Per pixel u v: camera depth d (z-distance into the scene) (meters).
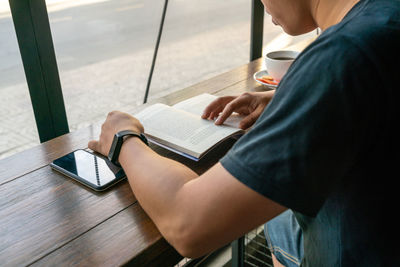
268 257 1.42
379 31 0.41
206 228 0.48
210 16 4.05
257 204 0.44
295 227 0.88
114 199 0.72
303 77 0.42
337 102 0.40
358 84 0.39
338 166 0.42
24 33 1.02
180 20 3.70
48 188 0.76
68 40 2.19
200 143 0.81
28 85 1.08
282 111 0.42
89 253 0.59
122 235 0.63
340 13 0.53
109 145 0.80
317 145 0.40
